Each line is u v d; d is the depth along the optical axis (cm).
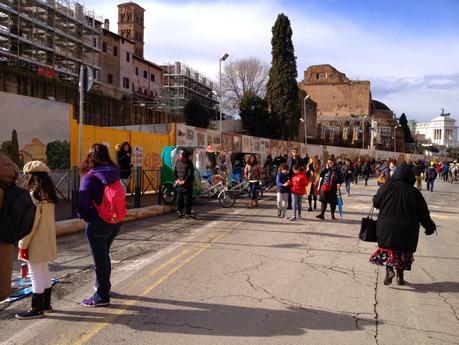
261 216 1366
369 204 1839
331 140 8569
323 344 449
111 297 575
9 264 387
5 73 2662
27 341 442
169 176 1609
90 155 536
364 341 459
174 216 1323
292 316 524
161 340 448
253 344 443
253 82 8219
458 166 4666
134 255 811
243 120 5972
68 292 594
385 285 662
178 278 664
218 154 1883
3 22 4600
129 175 1416
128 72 7494
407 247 639
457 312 555
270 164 2675
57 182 1322
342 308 557
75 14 5684
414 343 459
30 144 1365
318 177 1527
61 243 898
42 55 5028
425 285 670
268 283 652
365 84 10006
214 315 520
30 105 1363
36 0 4819
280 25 5722
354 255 856
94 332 466
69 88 3177
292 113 5716
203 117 5459
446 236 1143
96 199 524
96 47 6419
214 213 1412
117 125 3747
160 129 2661
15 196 385
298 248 906
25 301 555
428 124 17562
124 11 9994
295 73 5784
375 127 8950
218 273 698
